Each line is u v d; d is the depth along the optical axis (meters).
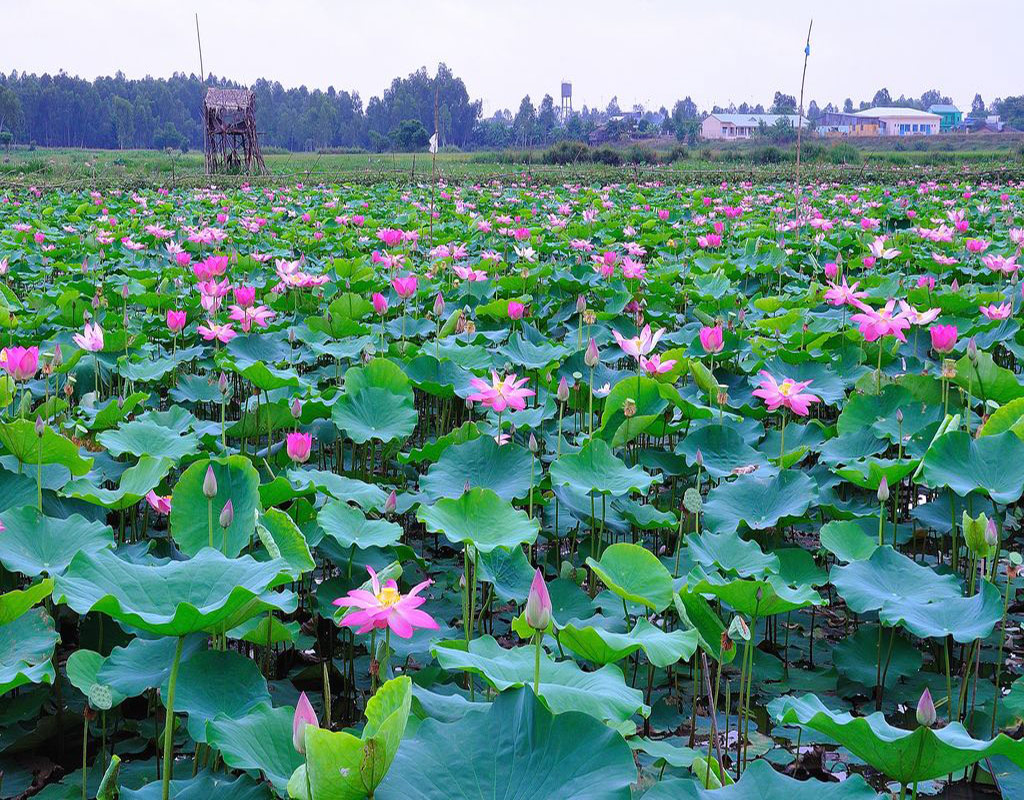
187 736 3.46
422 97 144.50
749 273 12.44
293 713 2.72
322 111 149.88
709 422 5.89
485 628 4.50
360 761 2.03
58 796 3.08
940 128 158.75
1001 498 4.14
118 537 5.05
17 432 4.05
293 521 3.99
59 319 8.51
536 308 9.97
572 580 4.33
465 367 6.82
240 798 2.50
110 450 4.80
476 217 19.58
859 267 13.90
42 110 153.75
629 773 2.20
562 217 20.16
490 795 2.17
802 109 14.67
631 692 2.83
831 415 7.75
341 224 18.12
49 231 16.91
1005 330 7.73
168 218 20.75
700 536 4.12
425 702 2.64
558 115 189.38
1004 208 22.34
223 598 2.84
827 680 4.12
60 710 3.46
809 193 27.42
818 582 4.11
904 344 8.11
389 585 2.75
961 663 4.29
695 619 3.57
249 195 29.19
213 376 7.16
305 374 7.59
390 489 5.74
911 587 3.83
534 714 2.32
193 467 3.78
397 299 9.70
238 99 49.50
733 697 3.97
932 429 4.98
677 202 25.66
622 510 4.63
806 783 2.34
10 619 3.12
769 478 4.78
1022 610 4.77
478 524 3.89
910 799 3.34
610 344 8.15
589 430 5.48
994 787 3.37
